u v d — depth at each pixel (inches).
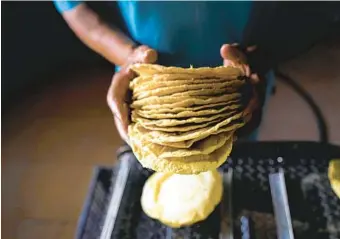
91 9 25.7
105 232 22.1
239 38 25.7
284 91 54.0
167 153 18.0
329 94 53.6
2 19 54.5
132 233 22.3
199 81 19.0
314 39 29.3
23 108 54.8
